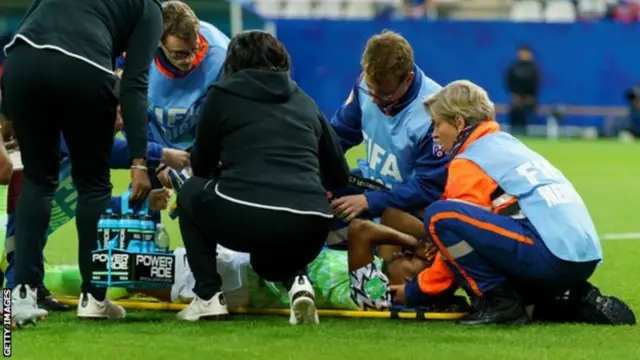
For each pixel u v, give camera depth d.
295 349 20.36
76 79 22.00
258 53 23.14
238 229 22.41
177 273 25.08
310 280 24.41
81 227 22.94
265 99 22.92
